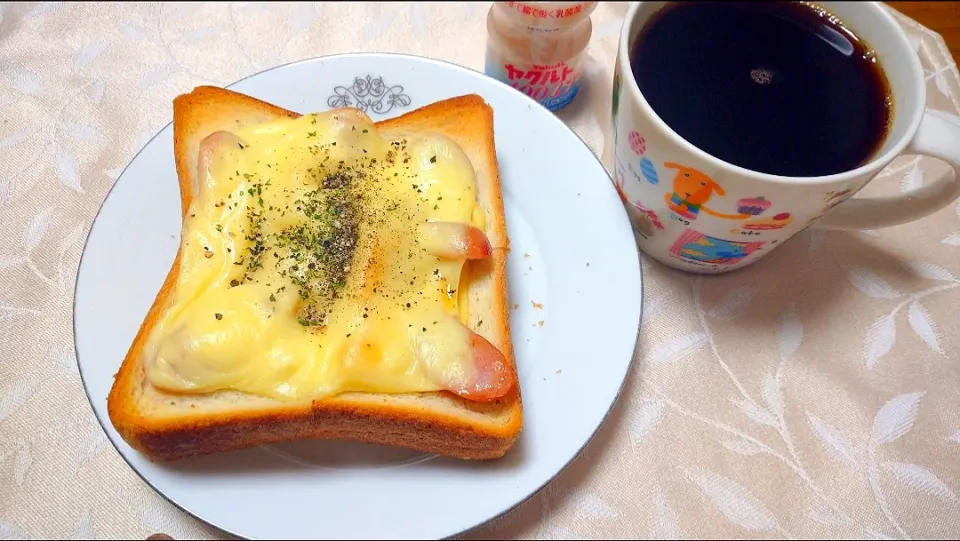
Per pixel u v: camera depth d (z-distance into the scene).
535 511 0.20
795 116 0.20
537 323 0.22
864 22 0.21
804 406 0.22
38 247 0.23
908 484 0.20
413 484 0.19
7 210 0.24
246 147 0.21
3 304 0.22
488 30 0.26
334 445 0.20
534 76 0.26
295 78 0.25
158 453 0.19
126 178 0.22
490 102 0.25
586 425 0.20
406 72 0.25
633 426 0.21
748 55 0.21
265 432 0.19
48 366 0.21
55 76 0.27
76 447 0.20
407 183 0.21
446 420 0.19
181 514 0.19
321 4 0.30
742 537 0.20
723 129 0.19
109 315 0.20
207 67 0.28
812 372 0.22
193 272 0.19
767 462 0.21
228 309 0.18
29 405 0.20
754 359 0.22
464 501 0.18
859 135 0.19
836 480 0.20
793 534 0.20
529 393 0.20
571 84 0.27
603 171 0.24
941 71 0.28
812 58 0.21
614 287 0.22
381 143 0.22
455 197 0.21
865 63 0.21
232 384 0.18
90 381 0.19
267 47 0.28
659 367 0.22
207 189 0.20
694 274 0.24
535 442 0.19
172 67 0.28
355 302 0.19
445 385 0.18
